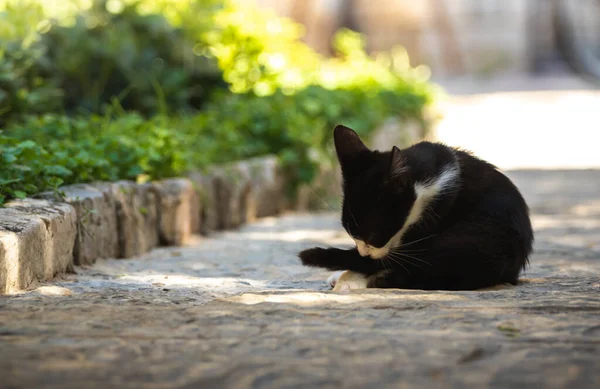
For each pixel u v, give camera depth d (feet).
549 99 86.53
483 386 9.80
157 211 23.81
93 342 11.60
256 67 38.68
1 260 14.97
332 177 37.76
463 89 93.56
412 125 47.57
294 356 10.98
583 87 96.53
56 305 14.03
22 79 28.37
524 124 70.74
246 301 14.32
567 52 105.81
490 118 73.72
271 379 10.03
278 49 41.78
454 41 101.09
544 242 25.79
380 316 13.15
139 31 35.96
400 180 16.07
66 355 10.97
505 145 61.11
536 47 105.50
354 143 17.02
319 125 36.04
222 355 11.02
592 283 17.07
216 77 37.70
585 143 62.54
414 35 100.68
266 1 91.50
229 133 31.76
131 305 14.15
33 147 20.26
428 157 16.78
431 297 14.74
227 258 22.00
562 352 11.12
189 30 37.06
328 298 14.52
